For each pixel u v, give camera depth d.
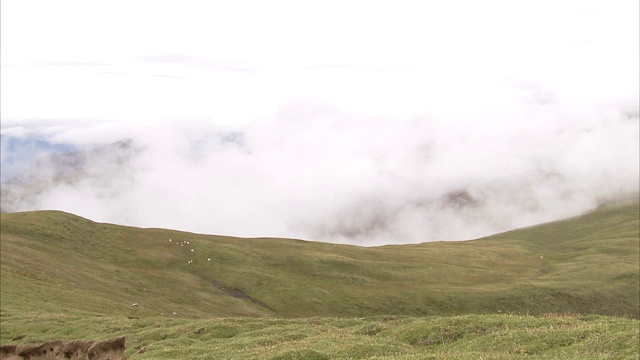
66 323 65.62
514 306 143.25
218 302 121.06
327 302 134.62
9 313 70.19
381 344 40.28
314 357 37.16
